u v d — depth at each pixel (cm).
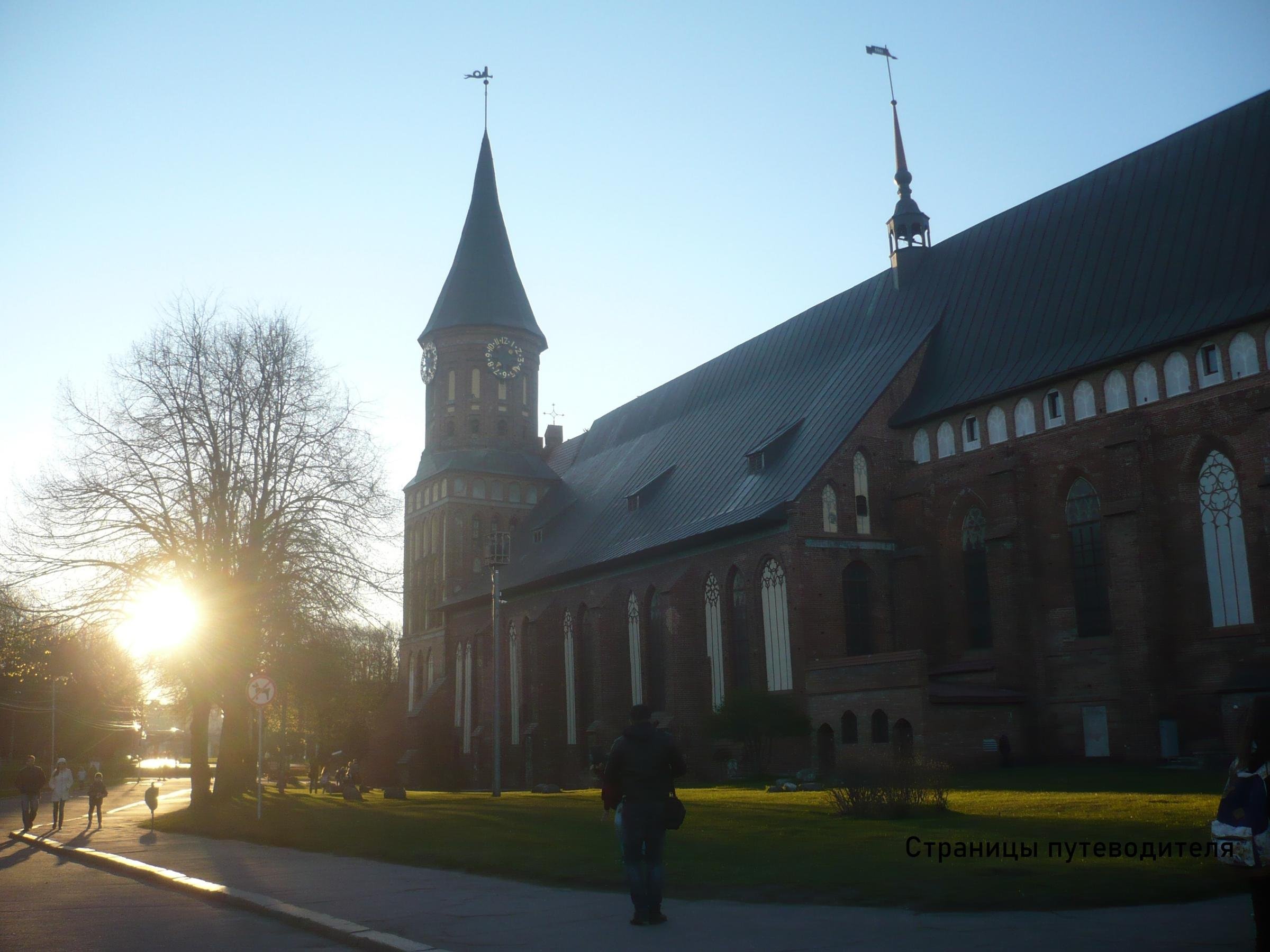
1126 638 3975
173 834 3078
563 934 1214
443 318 8894
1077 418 4312
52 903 1642
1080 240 4719
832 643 4775
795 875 1553
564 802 3625
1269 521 3584
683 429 6881
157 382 4156
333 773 6788
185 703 5066
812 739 4553
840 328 6012
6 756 10094
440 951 1120
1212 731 3734
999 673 4431
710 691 5350
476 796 4775
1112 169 4750
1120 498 4044
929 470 4966
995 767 4125
